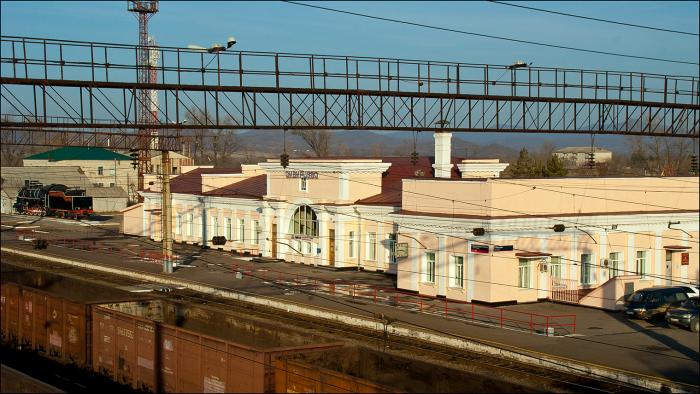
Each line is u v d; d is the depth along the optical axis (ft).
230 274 139.95
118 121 74.33
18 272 126.93
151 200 208.03
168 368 62.64
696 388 62.75
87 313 73.26
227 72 78.28
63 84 71.31
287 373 52.95
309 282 128.57
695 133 109.29
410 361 60.29
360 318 96.63
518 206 108.47
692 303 92.89
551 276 110.22
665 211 123.34
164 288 128.16
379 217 137.39
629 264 117.70
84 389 68.28
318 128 82.28
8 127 76.54
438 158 146.00
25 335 84.12
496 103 94.27
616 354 76.38
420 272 115.14
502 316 96.48
